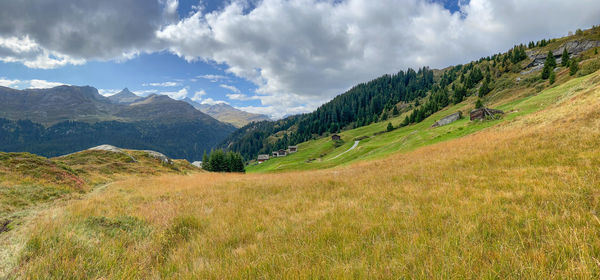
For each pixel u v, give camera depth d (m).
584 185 6.04
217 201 10.65
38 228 5.63
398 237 4.66
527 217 4.82
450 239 4.21
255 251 4.73
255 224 6.78
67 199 12.52
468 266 3.28
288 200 9.70
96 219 7.04
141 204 10.45
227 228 6.52
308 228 5.90
